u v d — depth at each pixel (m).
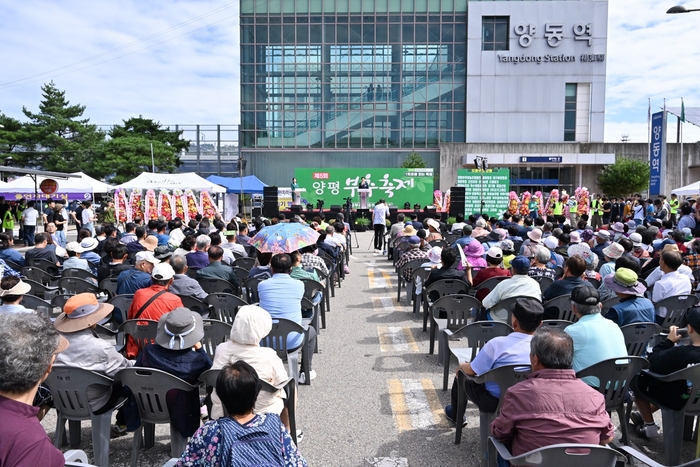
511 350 3.42
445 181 42.03
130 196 19.61
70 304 3.56
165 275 4.80
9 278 4.50
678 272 5.81
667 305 5.54
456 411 4.29
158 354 3.53
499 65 42.00
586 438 2.55
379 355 6.30
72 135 42.88
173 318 3.54
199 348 3.77
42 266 9.07
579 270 5.38
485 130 42.28
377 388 5.22
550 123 42.25
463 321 5.84
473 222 14.24
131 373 3.38
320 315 8.16
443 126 42.56
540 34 41.75
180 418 3.44
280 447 2.17
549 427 2.57
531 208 25.27
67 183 20.50
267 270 6.96
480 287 6.33
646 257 8.38
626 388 3.58
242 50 42.16
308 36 42.06
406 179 27.67
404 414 4.61
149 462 3.84
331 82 42.34
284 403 3.80
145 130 46.62
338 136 42.53
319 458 3.85
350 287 11.00
